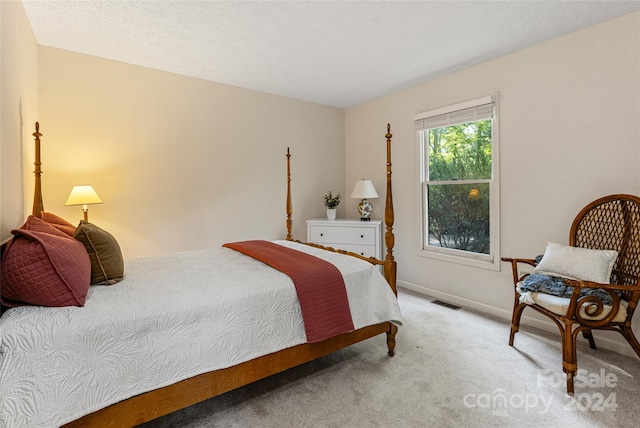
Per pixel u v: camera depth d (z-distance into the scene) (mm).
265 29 2385
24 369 1126
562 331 1864
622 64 2197
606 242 2217
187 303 1487
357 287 2076
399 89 3785
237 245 2748
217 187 3582
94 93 2861
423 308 3180
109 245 1727
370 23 2303
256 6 2088
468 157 3244
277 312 1728
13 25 1864
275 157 4012
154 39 2545
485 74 2986
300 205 4277
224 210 3639
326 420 1624
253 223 3857
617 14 2178
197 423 1619
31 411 1111
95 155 2885
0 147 1576
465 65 3072
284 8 2109
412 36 2490
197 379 1480
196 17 2223
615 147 2244
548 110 2578
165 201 3260
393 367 2111
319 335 1804
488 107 2934
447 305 3268
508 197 2871
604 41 2271
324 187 4496
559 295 2020
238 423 1612
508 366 2094
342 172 4668
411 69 3166
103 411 1269
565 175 2504
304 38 2525
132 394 1311
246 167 3783
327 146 4500
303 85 3646
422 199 3666
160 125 3207
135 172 3088
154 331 1380
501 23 2301
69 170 2771
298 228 4266
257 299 1666
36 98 2533
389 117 4004
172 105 3266
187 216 3395
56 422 1143
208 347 1500
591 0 2014
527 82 2697
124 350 1307
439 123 3379
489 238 3094
